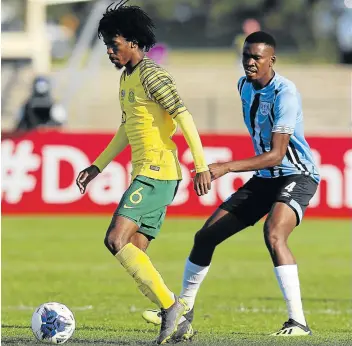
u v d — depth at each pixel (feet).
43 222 237.45
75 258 183.73
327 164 218.59
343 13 560.20
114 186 220.43
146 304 131.03
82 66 356.59
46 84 267.80
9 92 324.39
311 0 597.52
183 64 515.91
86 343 84.38
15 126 285.84
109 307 127.65
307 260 185.98
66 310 85.15
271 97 93.04
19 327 101.30
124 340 86.84
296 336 91.15
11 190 219.82
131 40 82.94
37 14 349.61
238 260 184.96
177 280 157.69
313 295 144.15
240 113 335.06
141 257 81.61
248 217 96.27
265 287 152.66
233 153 217.77
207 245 96.27
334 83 349.41
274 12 611.06
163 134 83.76
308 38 599.57
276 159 90.63
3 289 146.41
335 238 218.38
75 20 531.91
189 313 97.30
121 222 82.07
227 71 358.02
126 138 90.99
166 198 83.71
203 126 330.54
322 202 219.20
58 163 220.02
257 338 89.45
